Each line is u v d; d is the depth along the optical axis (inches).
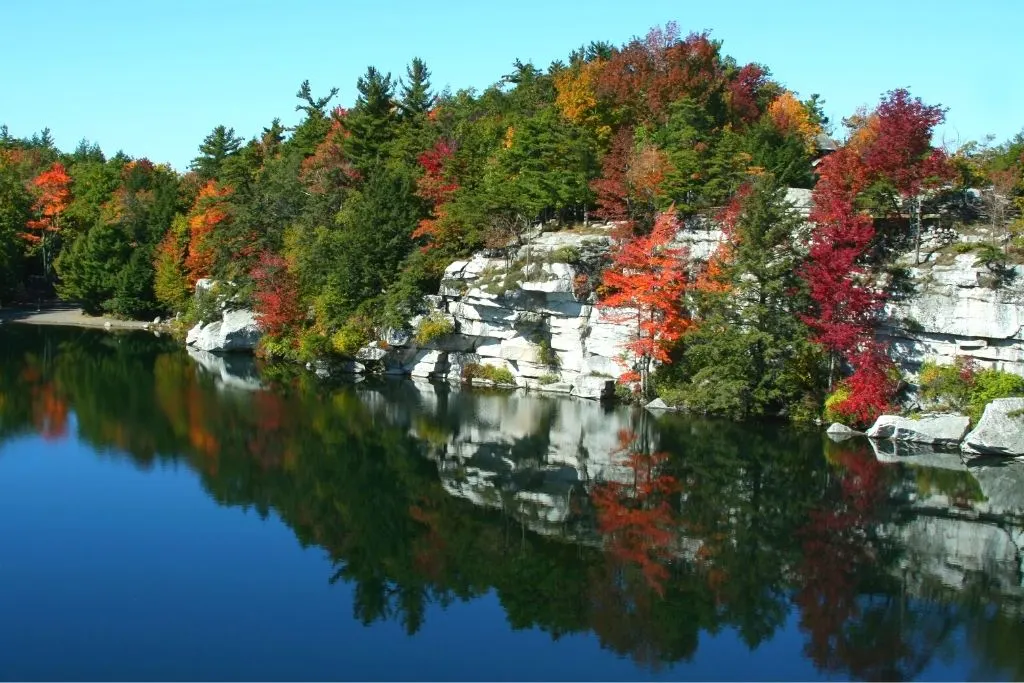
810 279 1787.6
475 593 1055.6
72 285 4074.8
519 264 2274.9
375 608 1008.2
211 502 1375.5
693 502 1384.1
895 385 1786.4
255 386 2386.8
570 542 1219.9
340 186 3117.6
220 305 3203.7
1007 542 1206.9
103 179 4697.3
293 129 4456.2
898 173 1872.5
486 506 1376.7
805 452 1653.5
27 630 928.3
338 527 1275.8
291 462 1612.9
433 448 1726.1
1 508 1317.7
